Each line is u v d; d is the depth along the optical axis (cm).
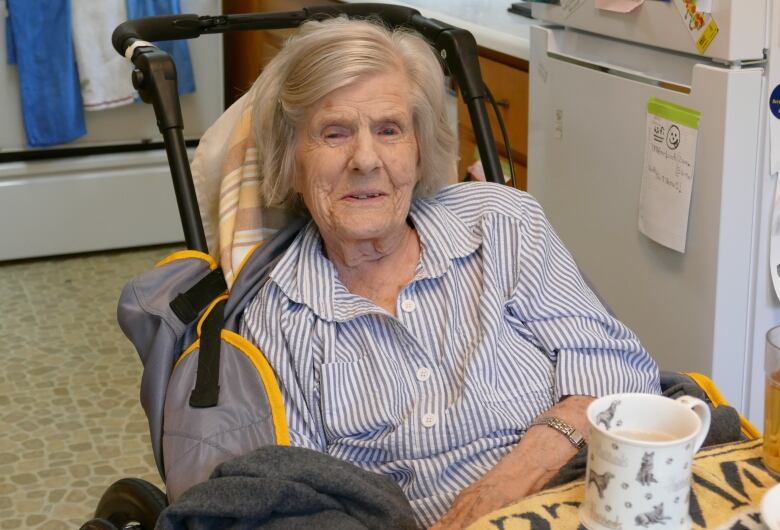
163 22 170
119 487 140
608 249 206
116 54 328
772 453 95
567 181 217
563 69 211
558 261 143
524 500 93
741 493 92
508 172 254
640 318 200
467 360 131
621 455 84
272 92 136
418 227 138
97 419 260
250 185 145
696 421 87
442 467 128
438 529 117
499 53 248
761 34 164
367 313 131
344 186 130
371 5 179
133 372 284
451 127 142
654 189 186
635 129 191
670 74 184
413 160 133
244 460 107
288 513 106
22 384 276
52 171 342
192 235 149
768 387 95
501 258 138
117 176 352
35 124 328
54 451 245
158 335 132
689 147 175
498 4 289
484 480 121
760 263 177
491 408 130
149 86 153
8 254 348
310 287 134
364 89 128
